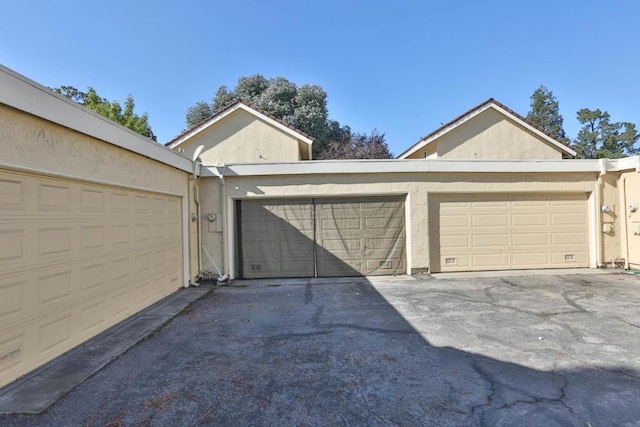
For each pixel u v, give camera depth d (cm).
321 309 600
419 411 274
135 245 599
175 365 372
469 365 360
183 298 697
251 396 302
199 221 880
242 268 896
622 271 895
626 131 3584
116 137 523
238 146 1473
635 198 901
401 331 475
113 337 467
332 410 277
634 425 251
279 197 888
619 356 378
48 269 394
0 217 334
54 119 395
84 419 268
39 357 375
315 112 2569
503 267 923
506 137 1514
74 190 446
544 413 268
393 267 895
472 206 918
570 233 941
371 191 886
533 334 452
